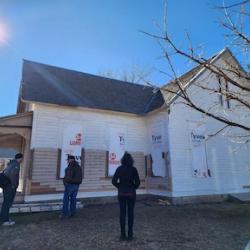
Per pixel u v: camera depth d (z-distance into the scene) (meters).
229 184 13.83
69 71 15.77
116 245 5.60
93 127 12.91
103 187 12.52
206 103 13.15
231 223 7.94
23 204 10.12
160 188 12.81
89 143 12.62
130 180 6.23
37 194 10.83
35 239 6.12
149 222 7.98
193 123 13.40
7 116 10.99
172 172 12.20
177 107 13.05
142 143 14.21
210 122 13.95
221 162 13.88
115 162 13.16
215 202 12.88
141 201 12.87
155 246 5.54
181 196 12.14
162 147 13.02
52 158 11.47
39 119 11.52
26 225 7.59
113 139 13.38
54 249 5.40
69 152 11.96
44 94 12.10
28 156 11.07
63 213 8.75
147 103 15.89
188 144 12.99
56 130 11.84
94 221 8.06
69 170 8.93
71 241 5.92
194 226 7.48
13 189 7.95
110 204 12.01
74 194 8.98
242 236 6.40
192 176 12.73
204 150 13.42
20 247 5.55
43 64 15.15
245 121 14.16
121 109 13.81
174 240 6.00
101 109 12.95
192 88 12.74
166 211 10.05
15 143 15.43
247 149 15.02
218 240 6.04
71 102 12.35
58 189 11.31
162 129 13.20
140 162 13.94
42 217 8.81
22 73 13.34
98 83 16.02
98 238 6.13
